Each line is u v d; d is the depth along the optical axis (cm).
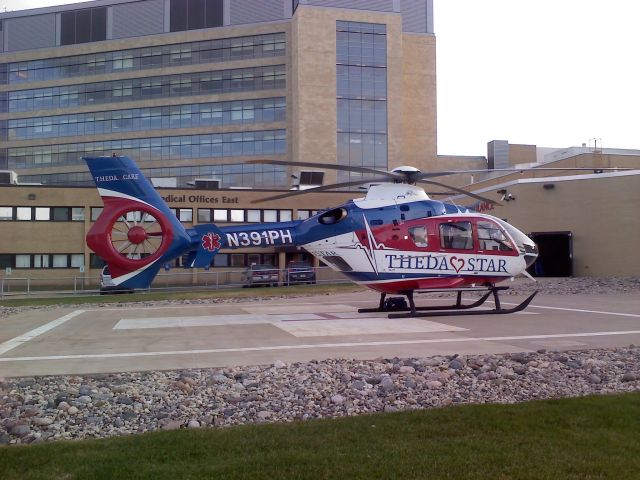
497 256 1622
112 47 7112
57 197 4497
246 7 6844
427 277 1592
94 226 1600
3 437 593
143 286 1617
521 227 3341
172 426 621
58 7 7294
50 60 7319
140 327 1490
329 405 698
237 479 453
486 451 507
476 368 877
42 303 2541
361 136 6366
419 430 570
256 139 6656
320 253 1642
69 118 7200
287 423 614
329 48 6350
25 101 7369
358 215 1608
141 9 7088
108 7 7175
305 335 1277
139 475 462
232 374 872
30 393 768
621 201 3020
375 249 1588
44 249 4472
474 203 3941
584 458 489
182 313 1889
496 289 1659
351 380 807
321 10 6362
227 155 6706
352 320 1557
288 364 933
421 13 6969
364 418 620
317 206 4769
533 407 644
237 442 542
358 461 486
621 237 3011
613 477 448
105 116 7088
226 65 6794
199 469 473
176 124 6869
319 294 2766
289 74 6631
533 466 470
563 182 3225
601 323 1418
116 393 762
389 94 6438
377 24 6475
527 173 4297
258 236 1645
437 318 1570
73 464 491
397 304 1759
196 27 6925
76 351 1110
